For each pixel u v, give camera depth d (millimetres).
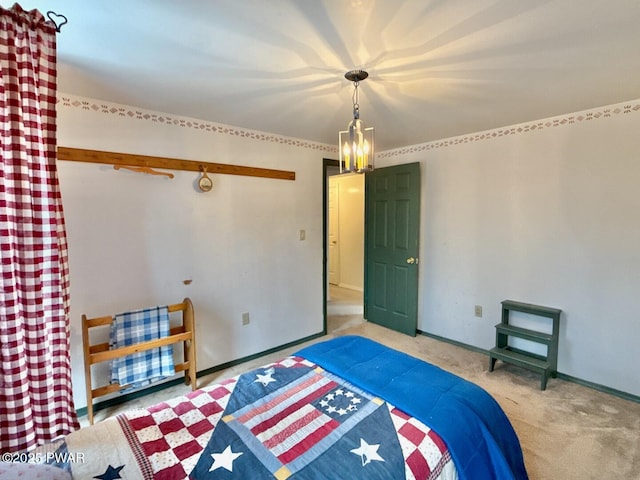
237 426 1313
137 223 2482
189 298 2672
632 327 2432
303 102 2316
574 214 2643
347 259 5766
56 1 1223
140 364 2309
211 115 2619
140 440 1233
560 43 1532
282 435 1258
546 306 2826
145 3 1228
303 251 3545
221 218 2910
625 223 2422
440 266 3549
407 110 2492
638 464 1812
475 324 3309
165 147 2566
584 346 2648
